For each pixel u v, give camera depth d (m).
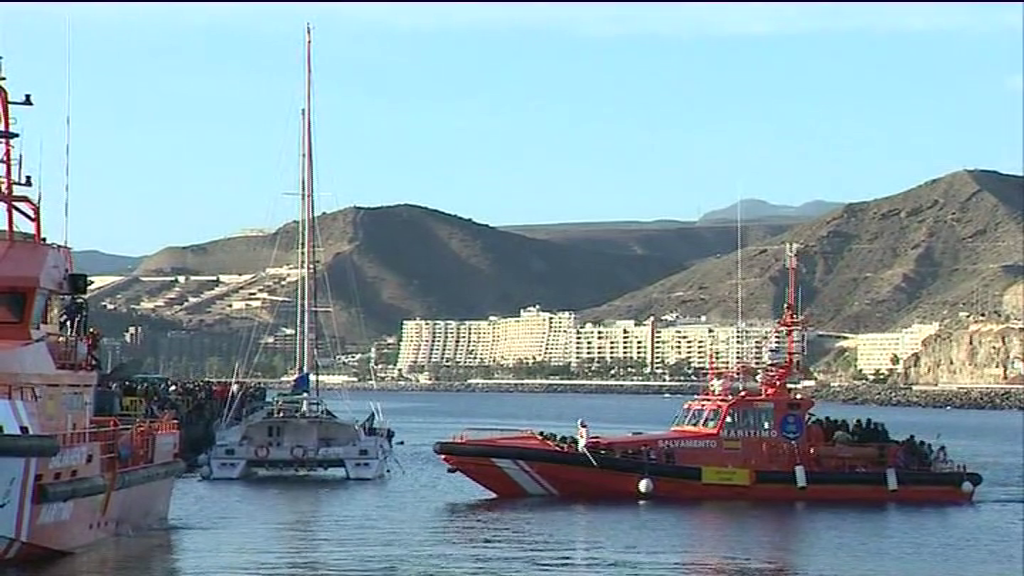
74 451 71.81
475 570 79.12
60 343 77.00
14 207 77.25
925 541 94.19
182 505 109.62
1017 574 82.81
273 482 129.50
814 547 90.31
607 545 89.00
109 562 75.62
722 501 109.31
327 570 77.75
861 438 114.44
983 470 174.38
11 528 66.94
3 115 77.31
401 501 113.25
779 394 112.19
